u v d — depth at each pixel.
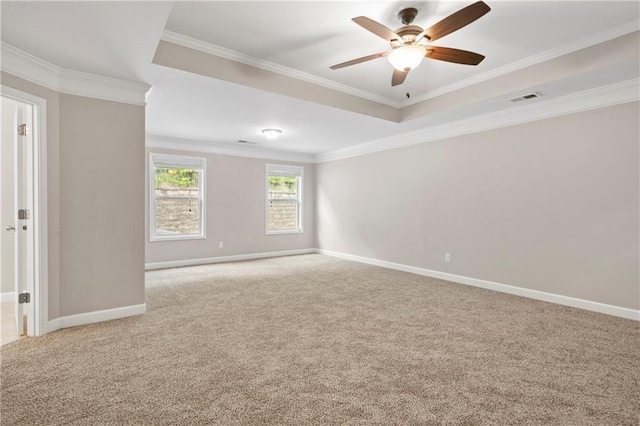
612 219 3.35
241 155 6.60
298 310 3.40
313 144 6.36
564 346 2.54
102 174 3.06
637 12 2.52
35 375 2.06
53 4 1.91
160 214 5.80
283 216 7.32
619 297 3.31
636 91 3.17
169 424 1.60
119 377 2.04
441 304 3.64
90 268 3.00
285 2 2.42
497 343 2.59
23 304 2.76
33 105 2.65
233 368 2.16
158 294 3.99
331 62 3.43
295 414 1.69
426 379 2.04
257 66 3.38
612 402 1.81
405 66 2.53
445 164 4.91
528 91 3.45
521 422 1.64
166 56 2.84
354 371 2.14
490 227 4.38
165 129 5.16
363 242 6.36
